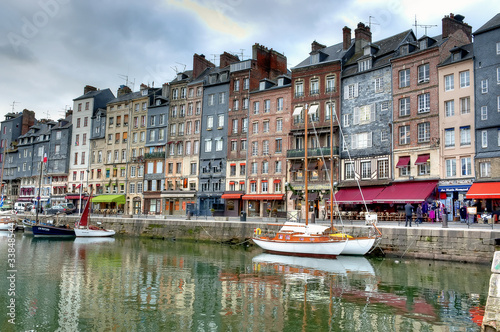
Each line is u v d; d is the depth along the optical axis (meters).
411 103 37.50
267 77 54.25
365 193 38.75
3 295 17.06
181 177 56.91
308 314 14.57
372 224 28.52
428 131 36.16
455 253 24.03
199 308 15.29
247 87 51.97
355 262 25.30
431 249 25.03
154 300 16.39
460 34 37.84
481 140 32.88
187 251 31.44
